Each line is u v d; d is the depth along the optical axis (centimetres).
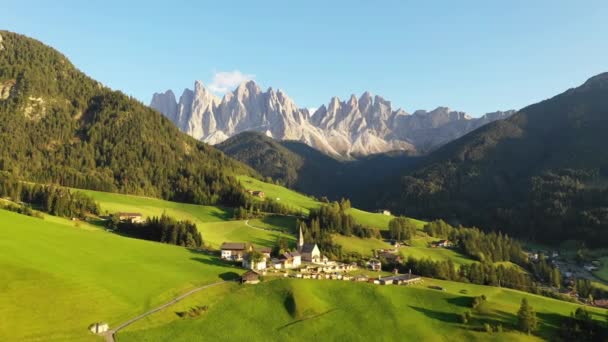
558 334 11844
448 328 11694
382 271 17675
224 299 11944
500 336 11331
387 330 11281
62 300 10025
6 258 11212
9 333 8544
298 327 10950
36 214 18438
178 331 10000
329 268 16438
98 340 9031
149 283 12094
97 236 16325
